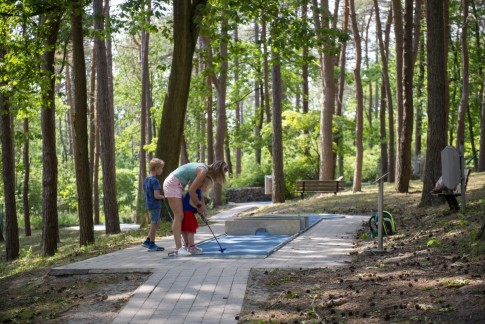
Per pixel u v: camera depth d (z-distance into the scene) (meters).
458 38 39.69
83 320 7.28
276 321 6.83
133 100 51.59
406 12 22.30
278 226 14.67
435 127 16.38
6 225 22.89
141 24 19.78
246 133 46.69
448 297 6.83
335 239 13.08
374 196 23.89
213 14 18.45
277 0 19.11
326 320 6.70
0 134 24.00
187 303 7.60
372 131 42.28
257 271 9.17
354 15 30.94
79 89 16.36
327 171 31.14
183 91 18.88
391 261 9.37
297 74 42.69
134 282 8.85
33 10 17.08
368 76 47.25
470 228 10.77
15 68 18.09
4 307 8.30
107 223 24.06
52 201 18.20
